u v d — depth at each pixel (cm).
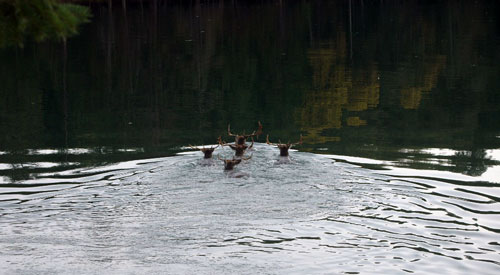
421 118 2638
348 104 2980
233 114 2800
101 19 7362
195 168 1791
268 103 3042
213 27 6450
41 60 4647
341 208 1411
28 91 3425
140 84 3656
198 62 4397
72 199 1518
